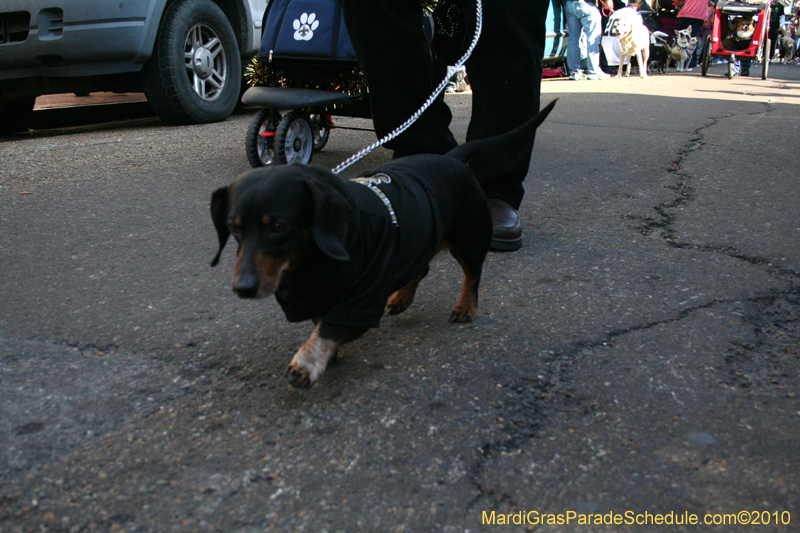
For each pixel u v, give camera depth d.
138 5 5.84
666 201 4.11
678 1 15.91
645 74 12.90
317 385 2.09
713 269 3.05
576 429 1.89
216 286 2.85
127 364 2.21
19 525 1.51
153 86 6.31
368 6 3.13
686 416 1.95
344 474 1.69
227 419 1.92
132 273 2.97
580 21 12.09
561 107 8.02
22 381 2.09
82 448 1.78
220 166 4.86
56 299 2.70
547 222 3.75
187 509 1.57
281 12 4.52
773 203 4.02
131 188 4.27
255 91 4.45
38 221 3.62
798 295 2.78
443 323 2.55
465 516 1.56
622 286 2.88
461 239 2.42
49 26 5.73
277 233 1.76
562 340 2.40
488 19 3.23
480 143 2.65
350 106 4.87
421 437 1.84
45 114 7.85
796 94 9.90
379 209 2.00
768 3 13.02
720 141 5.86
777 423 1.92
